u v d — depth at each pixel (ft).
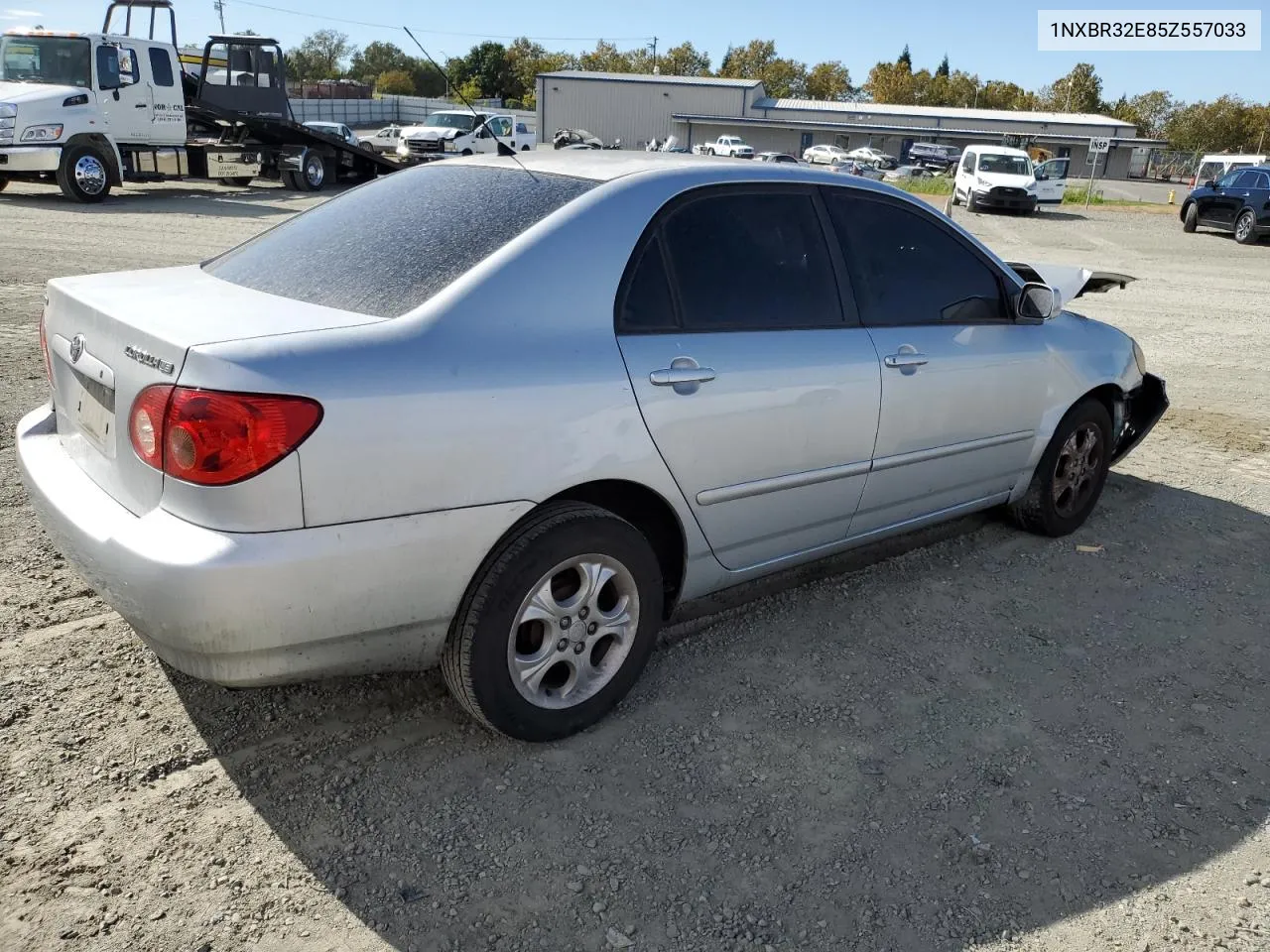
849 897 7.81
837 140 229.25
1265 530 16.25
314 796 8.61
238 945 7.04
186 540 7.36
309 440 7.43
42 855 7.72
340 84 233.14
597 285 9.25
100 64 54.60
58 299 9.58
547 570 8.86
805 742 9.80
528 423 8.50
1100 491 16.01
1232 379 27.68
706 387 9.79
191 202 59.88
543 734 9.35
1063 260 56.80
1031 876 8.13
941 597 13.20
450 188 10.55
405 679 10.48
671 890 7.80
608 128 227.61
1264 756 9.94
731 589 13.03
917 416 12.13
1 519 13.56
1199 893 8.00
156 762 8.89
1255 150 279.28
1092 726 10.32
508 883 7.78
